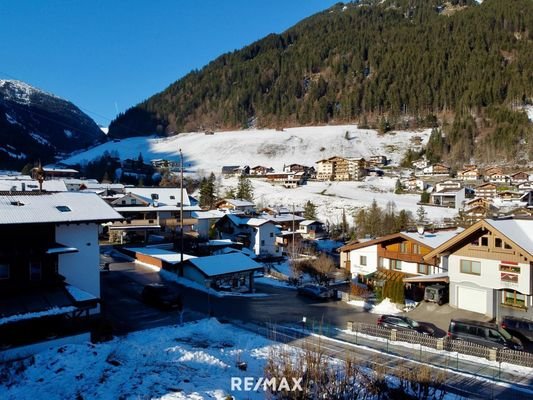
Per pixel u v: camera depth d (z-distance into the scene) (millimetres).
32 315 20516
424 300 32969
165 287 31844
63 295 22938
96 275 27594
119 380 16141
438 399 15156
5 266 23203
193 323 26891
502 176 129500
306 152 197750
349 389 13273
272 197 119062
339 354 21984
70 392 15148
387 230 71000
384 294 34594
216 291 36906
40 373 16922
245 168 162625
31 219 24297
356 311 32625
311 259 54812
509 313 27516
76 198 28703
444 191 107312
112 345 20672
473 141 178375
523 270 26531
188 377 16828
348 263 46562
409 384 15281
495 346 22656
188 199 71812
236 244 62438
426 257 31500
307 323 28625
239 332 25719
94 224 27516
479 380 18781
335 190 129750
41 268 24297
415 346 23797
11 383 16078
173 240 61656
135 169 161625
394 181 143125
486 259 28562
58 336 21141
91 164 168125
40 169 31906
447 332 25578
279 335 25484
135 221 62250
